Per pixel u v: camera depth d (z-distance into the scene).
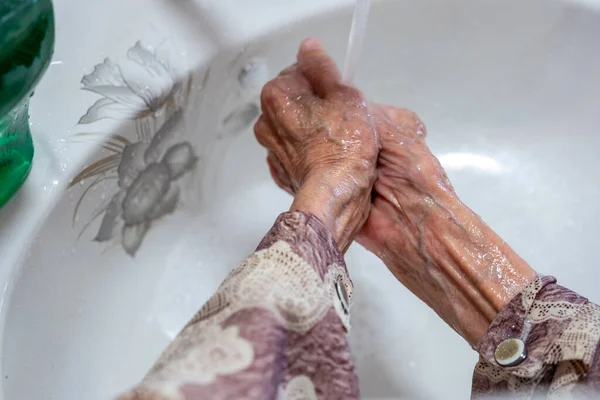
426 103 0.71
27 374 0.53
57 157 0.55
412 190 0.56
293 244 0.46
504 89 0.69
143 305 0.63
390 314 0.66
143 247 0.64
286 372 0.43
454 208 0.55
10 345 0.51
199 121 0.63
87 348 0.59
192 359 0.40
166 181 0.64
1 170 0.52
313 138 0.56
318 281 0.45
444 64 0.68
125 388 0.60
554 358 0.46
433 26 0.66
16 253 0.52
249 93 0.65
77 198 0.56
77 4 0.60
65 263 0.57
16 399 0.51
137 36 0.60
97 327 0.60
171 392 0.37
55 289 0.56
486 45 0.67
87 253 0.59
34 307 0.54
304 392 0.43
